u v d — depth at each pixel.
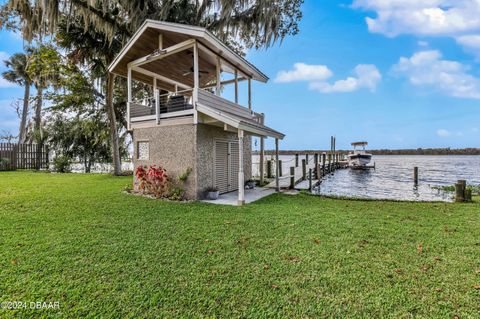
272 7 12.10
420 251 3.72
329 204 7.42
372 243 4.04
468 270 3.13
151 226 4.84
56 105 15.30
